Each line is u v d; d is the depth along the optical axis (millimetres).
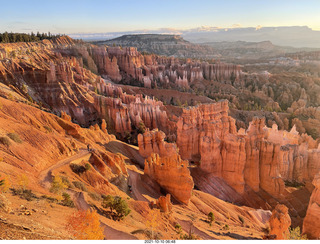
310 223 46219
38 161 40156
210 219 47656
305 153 82688
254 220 57938
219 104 85125
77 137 60375
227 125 85188
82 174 42719
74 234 20875
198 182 68500
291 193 71000
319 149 83312
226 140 72500
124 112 110125
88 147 53812
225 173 72000
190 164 75938
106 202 33156
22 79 108688
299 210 67562
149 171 55969
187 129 79562
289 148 79312
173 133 107688
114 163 51250
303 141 96438
